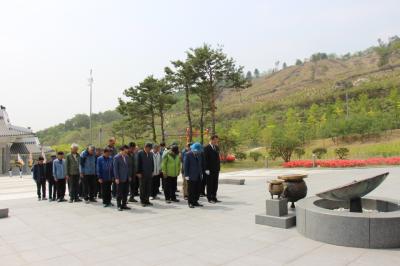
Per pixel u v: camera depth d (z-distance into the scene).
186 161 9.21
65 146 52.22
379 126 42.75
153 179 11.01
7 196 13.07
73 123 136.12
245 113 83.25
